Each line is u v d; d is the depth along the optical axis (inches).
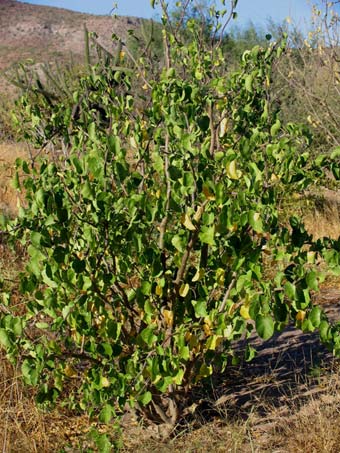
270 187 134.7
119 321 153.1
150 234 149.1
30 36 2102.6
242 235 139.0
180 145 141.0
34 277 141.8
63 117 166.4
